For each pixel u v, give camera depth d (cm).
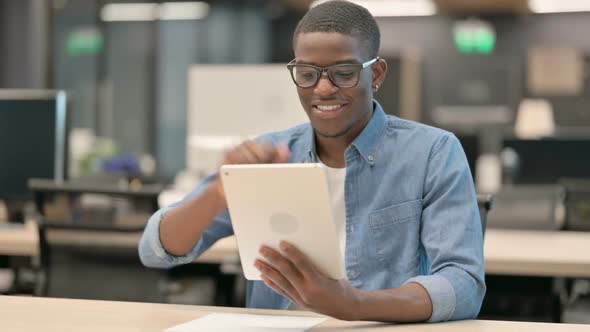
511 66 996
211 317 168
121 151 971
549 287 340
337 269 152
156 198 266
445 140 191
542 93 948
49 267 281
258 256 157
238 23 1166
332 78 175
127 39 1009
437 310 163
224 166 150
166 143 1034
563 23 1112
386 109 470
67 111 355
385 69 189
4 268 357
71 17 940
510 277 344
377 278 189
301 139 204
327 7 179
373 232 189
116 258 276
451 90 995
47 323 160
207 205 178
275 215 149
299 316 171
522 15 1122
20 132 354
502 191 371
